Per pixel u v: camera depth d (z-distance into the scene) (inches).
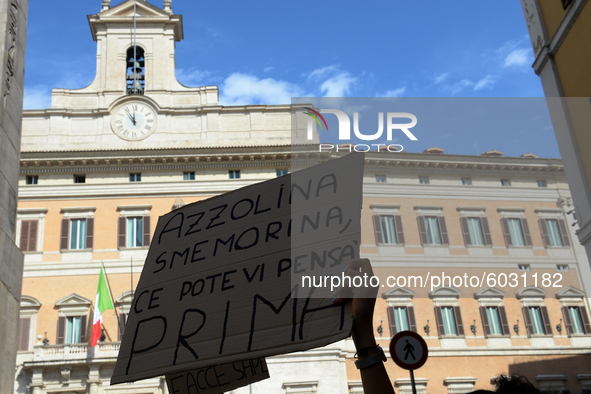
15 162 408.8
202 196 1160.8
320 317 109.2
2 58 387.2
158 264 153.1
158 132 1208.2
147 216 1139.9
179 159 1171.9
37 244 1103.0
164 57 1285.7
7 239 383.6
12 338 383.2
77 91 1234.0
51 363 983.6
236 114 1236.5
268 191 148.5
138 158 1162.6
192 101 1253.7
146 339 138.9
